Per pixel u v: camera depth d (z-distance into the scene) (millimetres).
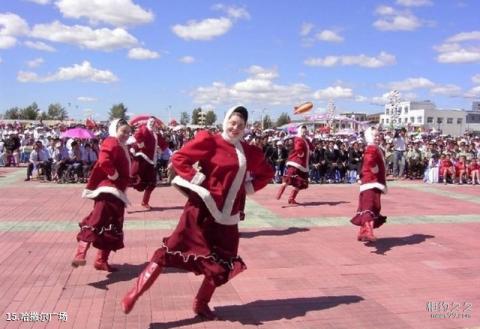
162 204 12719
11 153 24562
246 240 8969
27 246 8094
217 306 5656
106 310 5426
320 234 9555
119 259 7434
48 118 94938
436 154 21625
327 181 19750
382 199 15047
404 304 5836
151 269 4980
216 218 4961
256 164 5375
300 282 6586
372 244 8836
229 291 6176
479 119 100250
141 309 5461
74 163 17578
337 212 12039
